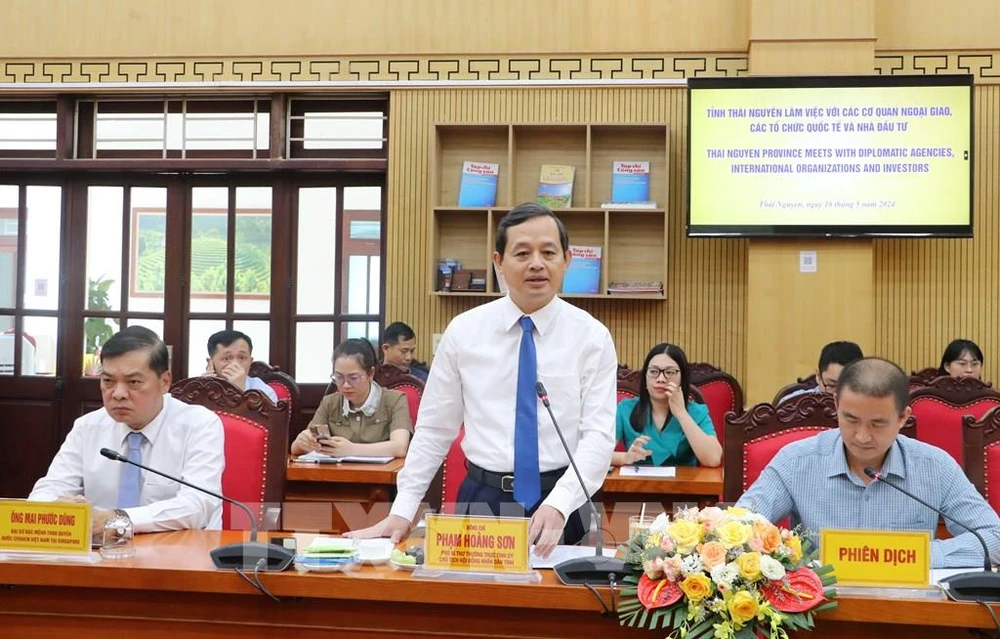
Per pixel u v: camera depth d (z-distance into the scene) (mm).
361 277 6016
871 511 2150
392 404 4078
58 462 2527
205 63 5934
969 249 5566
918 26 5570
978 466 2604
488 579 1749
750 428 2682
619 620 1697
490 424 2100
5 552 1889
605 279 5668
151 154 6051
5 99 6078
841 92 5395
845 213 5402
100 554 1909
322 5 5906
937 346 5574
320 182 6031
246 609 1799
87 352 6090
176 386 2867
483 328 2152
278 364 6008
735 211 5469
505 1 5852
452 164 5945
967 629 1638
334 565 1794
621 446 3885
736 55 5684
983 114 5543
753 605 1587
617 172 5746
